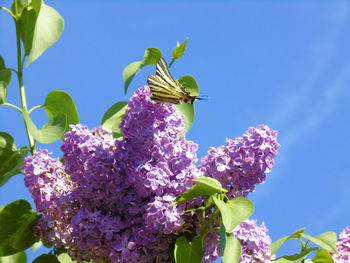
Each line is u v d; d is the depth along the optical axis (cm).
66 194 80
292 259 80
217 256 76
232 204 72
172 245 76
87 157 75
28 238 87
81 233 74
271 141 77
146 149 74
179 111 89
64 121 87
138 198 75
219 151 78
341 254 83
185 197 72
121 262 73
